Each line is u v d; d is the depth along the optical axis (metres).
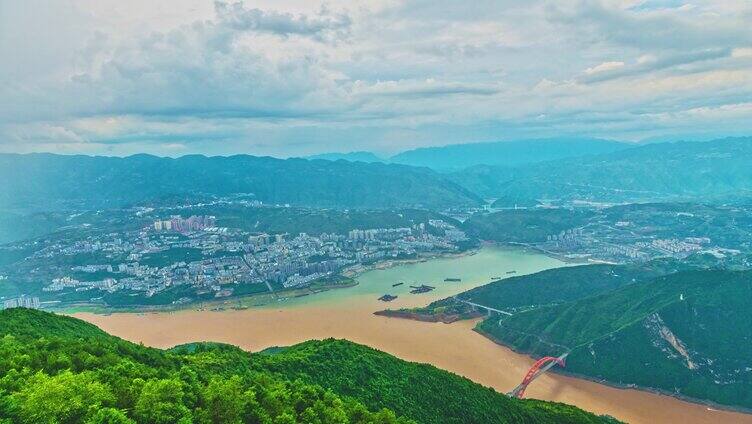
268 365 129.12
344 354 152.00
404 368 155.25
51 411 70.69
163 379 85.00
